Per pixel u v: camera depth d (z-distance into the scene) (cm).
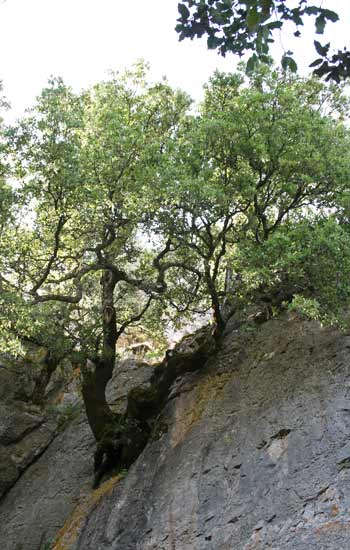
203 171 1764
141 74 1942
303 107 1845
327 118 1869
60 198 1789
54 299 1856
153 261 1970
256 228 1856
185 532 1683
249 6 840
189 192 1662
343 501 1508
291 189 1808
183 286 2238
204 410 2017
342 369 1825
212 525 1653
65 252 2052
